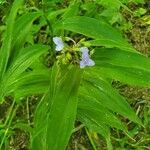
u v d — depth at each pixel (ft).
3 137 1.21
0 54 0.90
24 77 1.04
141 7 1.79
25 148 1.52
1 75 0.89
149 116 1.51
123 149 1.43
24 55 0.93
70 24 0.90
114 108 0.96
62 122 0.84
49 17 1.03
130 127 1.53
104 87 0.97
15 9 0.89
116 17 1.45
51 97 0.88
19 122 1.40
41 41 1.58
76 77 0.88
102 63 0.91
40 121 1.01
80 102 1.05
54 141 0.83
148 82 0.92
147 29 1.75
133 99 1.59
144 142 1.49
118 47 0.88
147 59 0.89
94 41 0.89
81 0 1.47
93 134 1.48
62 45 0.88
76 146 1.51
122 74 0.93
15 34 0.92
